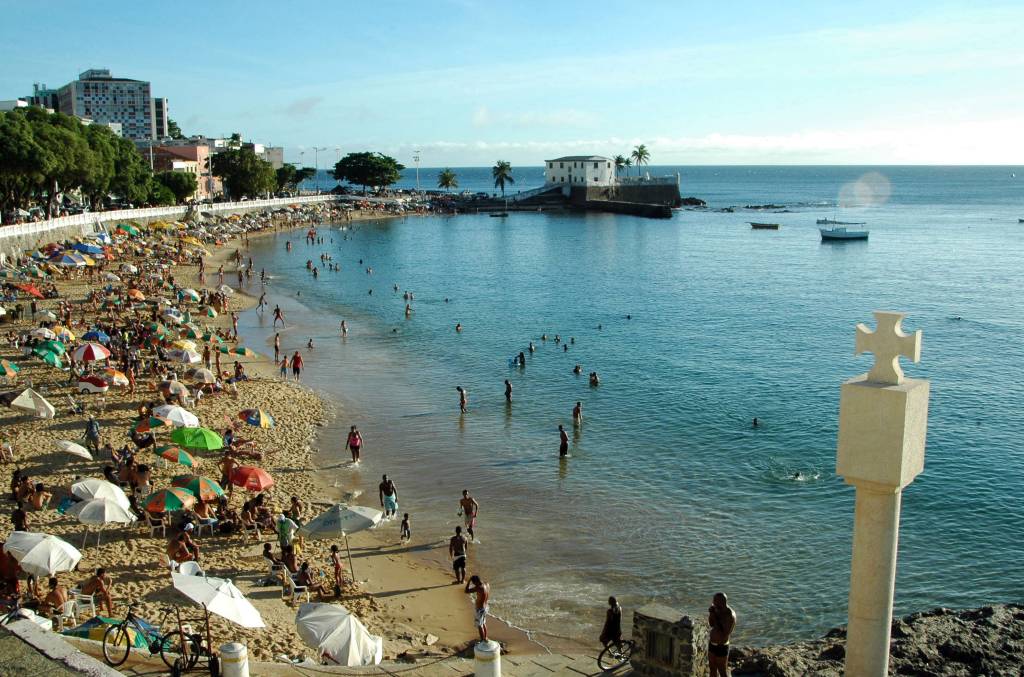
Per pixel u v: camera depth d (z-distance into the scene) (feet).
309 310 264.11
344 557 96.17
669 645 48.78
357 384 174.19
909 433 34.91
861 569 37.29
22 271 252.01
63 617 67.82
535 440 139.74
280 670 56.65
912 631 57.72
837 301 291.38
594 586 90.79
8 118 290.76
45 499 100.12
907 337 35.24
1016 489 119.65
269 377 176.76
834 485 119.55
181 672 51.29
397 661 70.95
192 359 159.94
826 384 176.24
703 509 111.65
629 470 126.11
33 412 134.41
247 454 125.70
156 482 112.47
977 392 172.45
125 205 467.11
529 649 77.41
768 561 96.68
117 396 148.97
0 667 38.42
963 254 440.45
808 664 54.60
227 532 97.60
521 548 99.86
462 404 154.92
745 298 297.53
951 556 99.91
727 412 155.74
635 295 304.09
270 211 574.15
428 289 315.37
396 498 112.88
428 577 92.22
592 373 173.68
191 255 368.07
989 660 53.47
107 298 235.40
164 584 82.48
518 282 336.49
